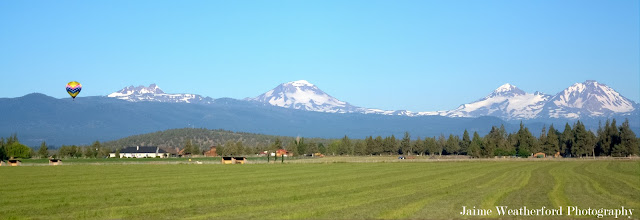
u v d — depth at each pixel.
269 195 53.69
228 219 37.81
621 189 58.62
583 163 136.00
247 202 47.69
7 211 42.88
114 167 118.69
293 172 96.44
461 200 47.91
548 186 63.25
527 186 63.41
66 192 57.53
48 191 58.75
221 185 66.19
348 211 40.97
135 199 50.56
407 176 83.94
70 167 119.31
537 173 91.88
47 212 42.22
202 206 45.03
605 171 97.38
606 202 45.97
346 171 99.88
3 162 155.00
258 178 79.50
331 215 39.06
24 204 47.28
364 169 107.56
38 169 109.31
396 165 126.88
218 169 108.19
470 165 125.88
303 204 45.91
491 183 68.62
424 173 92.38
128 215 40.25
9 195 54.72
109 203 47.56
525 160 162.00
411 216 38.34
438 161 155.75
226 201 48.44
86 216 40.00
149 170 104.38
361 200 48.59
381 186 64.25
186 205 45.50
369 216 38.50
